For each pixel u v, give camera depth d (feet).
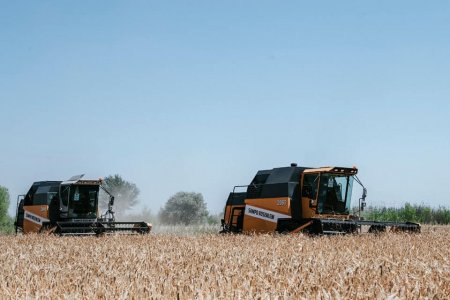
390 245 49.65
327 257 37.11
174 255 39.47
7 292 20.04
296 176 74.08
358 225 70.69
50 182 92.22
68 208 85.15
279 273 26.17
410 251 41.81
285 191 73.05
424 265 29.35
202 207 204.64
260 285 21.63
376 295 19.27
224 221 83.92
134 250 44.29
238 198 82.33
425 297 19.10
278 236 65.51
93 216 86.94
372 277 24.71
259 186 77.15
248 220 77.51
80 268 30.14
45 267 30.45
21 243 59.26
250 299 17.97
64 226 83.82
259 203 76.33
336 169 71.05
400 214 119.96
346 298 18.71
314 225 69.56
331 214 71.72
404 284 22.34
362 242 53.21
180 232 104.58
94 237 69.41
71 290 20.54
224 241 57.26
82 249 47.29
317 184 71.46
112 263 31.86
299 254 39.96
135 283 21.47
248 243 53.88
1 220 174.60
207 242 56.03
